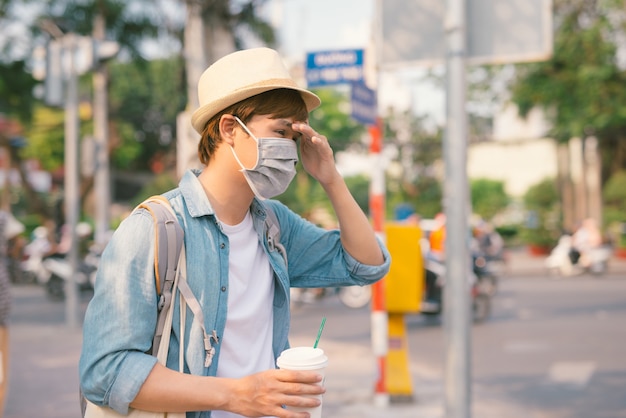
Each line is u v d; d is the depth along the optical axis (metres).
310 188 17.98
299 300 12.01
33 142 27.88
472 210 41.62
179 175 6.11
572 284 15.94
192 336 1.47
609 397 5.76
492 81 22.88
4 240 3.12
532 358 7.52
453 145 3.04
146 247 1.44
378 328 5.24
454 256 3.03
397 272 5.54
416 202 35.53
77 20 19.19
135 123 29.14
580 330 9.37
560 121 22.69
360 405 5.28
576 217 29.08
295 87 1.55
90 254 14.12
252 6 6.89
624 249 22.94
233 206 1.60
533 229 27.97
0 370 3.05
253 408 1.33
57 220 19.33
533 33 3.05
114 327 1.37
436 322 10.45
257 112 1.55
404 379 5.44
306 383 1.34
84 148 9.98
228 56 1.60
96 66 9.89
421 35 3.19
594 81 21.33
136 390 1.33
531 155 57.03
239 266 1.59
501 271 18.92
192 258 1.49
